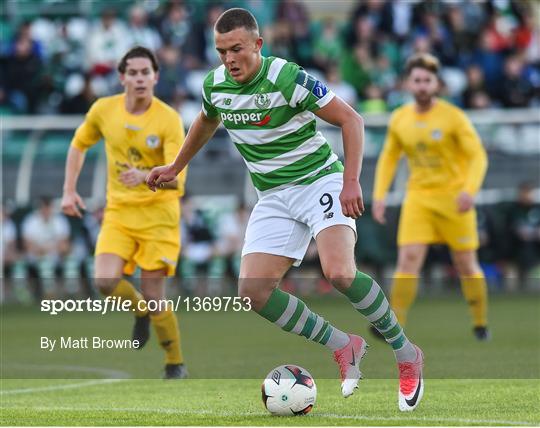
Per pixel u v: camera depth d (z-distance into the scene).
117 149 30.84
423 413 22.22
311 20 82.56
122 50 70.12
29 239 60.56
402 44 76.12
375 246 62.38
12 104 69.25
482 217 64.81
